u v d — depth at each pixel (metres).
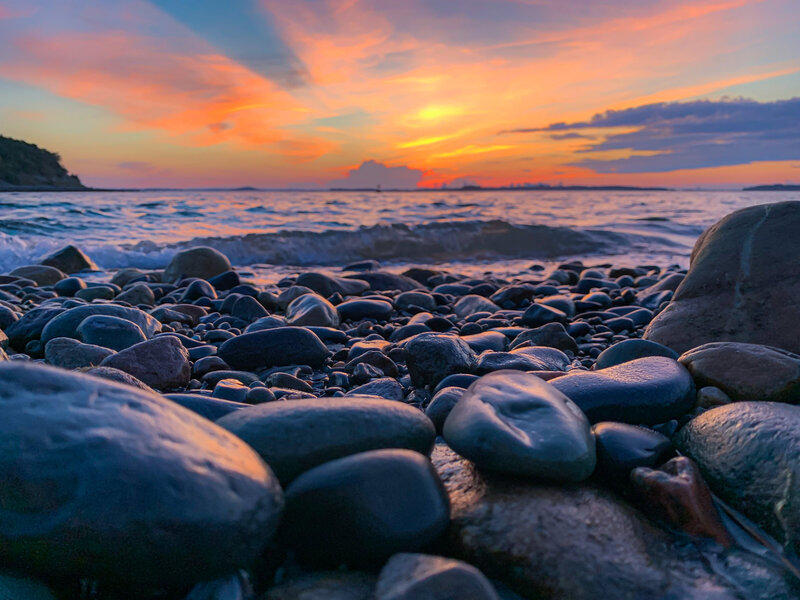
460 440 0.44
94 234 3.56
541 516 0.40
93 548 0.32
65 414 0.35
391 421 0.45
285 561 0.39
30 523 0.32
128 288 1.62
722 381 0.61
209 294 1.59
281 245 3.25
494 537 0.39
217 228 4.05
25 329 1.00
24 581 0.33
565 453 0.43
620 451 0.47
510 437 0.43
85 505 0.32
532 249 3.72
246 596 0.35
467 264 3.17
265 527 0.35
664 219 6.41
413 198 12.86
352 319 1.30
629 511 0.43
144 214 4.71
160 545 0.32
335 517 0.37
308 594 0.34
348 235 3.49
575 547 0.38
